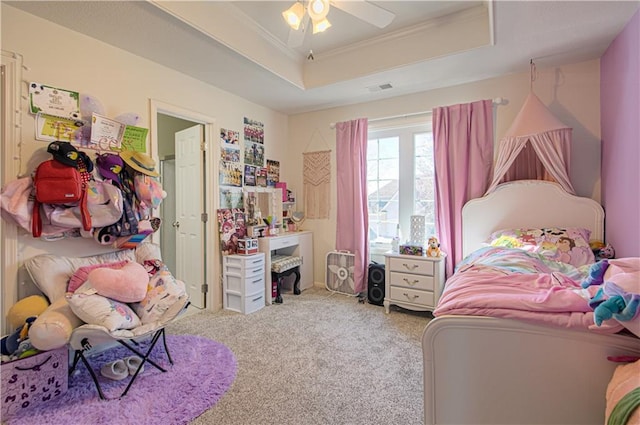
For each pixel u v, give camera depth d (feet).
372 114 12.28
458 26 8.27
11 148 6.20
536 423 3.73
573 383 3.56
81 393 5.91
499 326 3.80
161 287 7.05
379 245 12.30
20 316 5.85
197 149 10.87
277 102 12.50
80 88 7.24
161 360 7.20
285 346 7.98
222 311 10.66
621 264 3.97
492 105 9.89
